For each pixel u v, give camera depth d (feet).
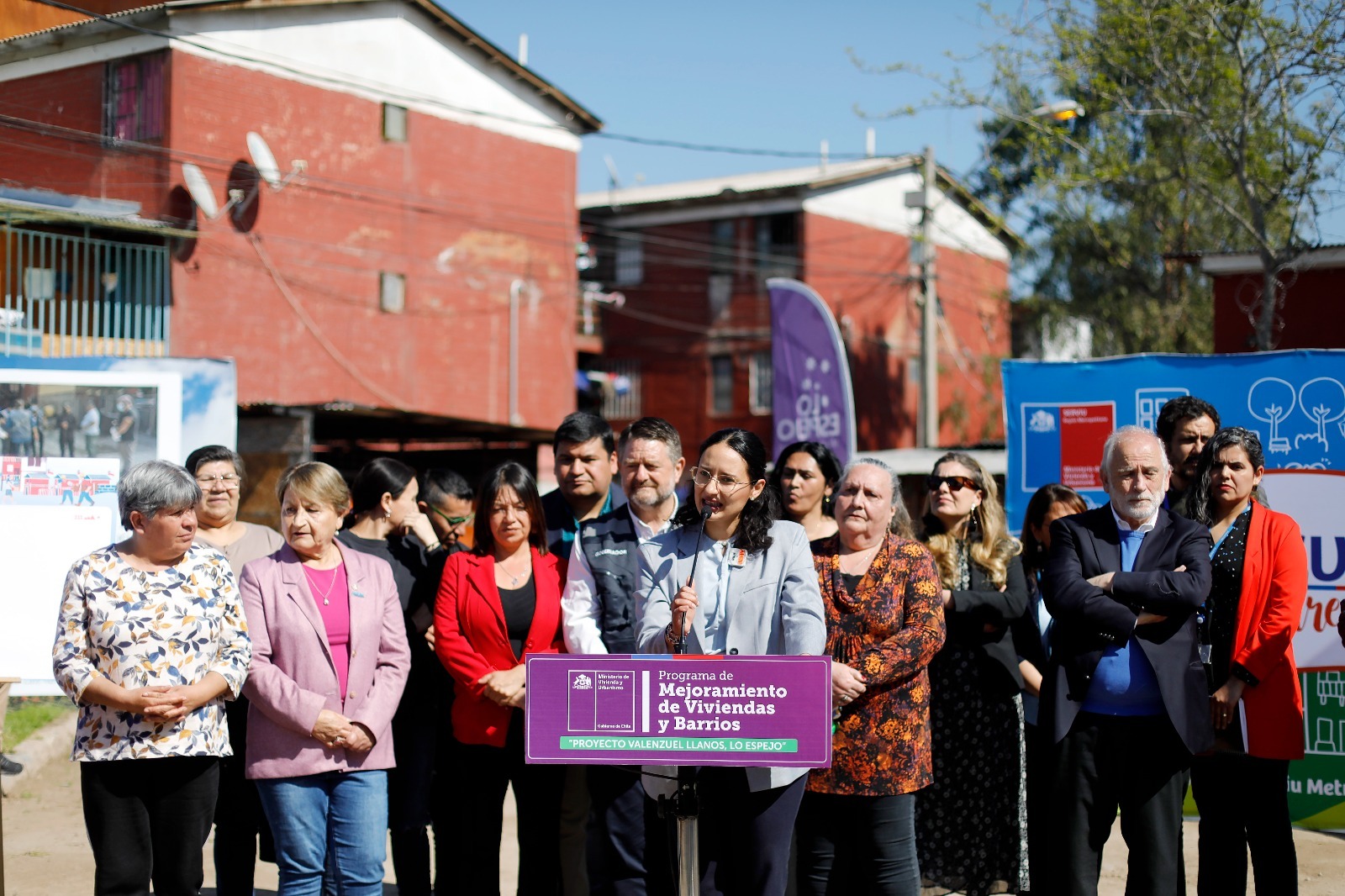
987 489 19.44
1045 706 16.60
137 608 15.83
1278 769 17.44
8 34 66.44
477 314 83.25
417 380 79.51
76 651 15.62
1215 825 17.65
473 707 17.70
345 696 16.99
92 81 67.87
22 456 25.26
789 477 18.97
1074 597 16.08
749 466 15.15
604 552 16.46
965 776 19.19
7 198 53.36
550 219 88.43
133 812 15.76
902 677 15.89
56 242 62.28
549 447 88.58
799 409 51.98
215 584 16.39
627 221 108.88
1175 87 46.55
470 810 17.79
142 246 63.72
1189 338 76.07
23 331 53.83
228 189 69.41
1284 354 25.39
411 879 19.12
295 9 72.38
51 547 18.45
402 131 78.48
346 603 17.33
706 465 15.14
